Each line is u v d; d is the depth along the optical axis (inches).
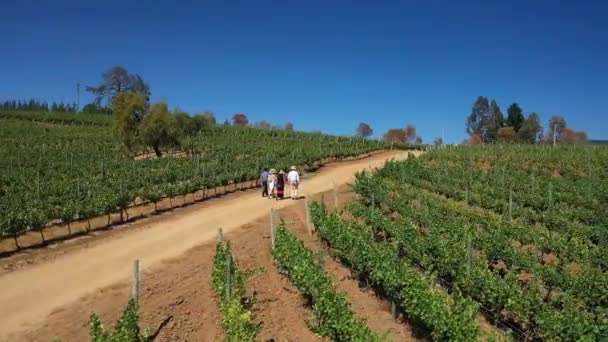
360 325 461.4
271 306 589.6
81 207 911.7
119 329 436.8
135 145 2012.8
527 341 509.7
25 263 716.0
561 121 3435.0
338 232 737.0
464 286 574.2
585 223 927.7
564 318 460.4
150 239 845.8
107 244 819.4
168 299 569.0
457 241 727.1
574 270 690.8
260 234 850.1
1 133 2591.0
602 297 555.2
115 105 2030.0
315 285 543.2
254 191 1386.6
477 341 442.0
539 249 737.6
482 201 1070.4
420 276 558.6
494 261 708.7
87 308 547.8
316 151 1979.6
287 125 3289.9
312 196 1250.0
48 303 562.6
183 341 494.9
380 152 2390.5
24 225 804.6
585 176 1350.9
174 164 1669.5
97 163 1733.5
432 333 479.2
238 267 671.8
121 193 1037.8
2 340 475.8
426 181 1304.1
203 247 777.6
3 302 566.3
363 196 1146.7
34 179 1381.6
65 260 729.0
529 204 1062.4
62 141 2439.7
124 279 634.2
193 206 1162.0
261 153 2007.9
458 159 1676.9
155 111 1940.2
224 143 2404.0
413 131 3750.0
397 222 832.3
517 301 505.0
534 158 1584.6
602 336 452.4
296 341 515.5
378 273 579.2
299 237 844.6
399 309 575.8
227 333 470.6
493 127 4173.2
